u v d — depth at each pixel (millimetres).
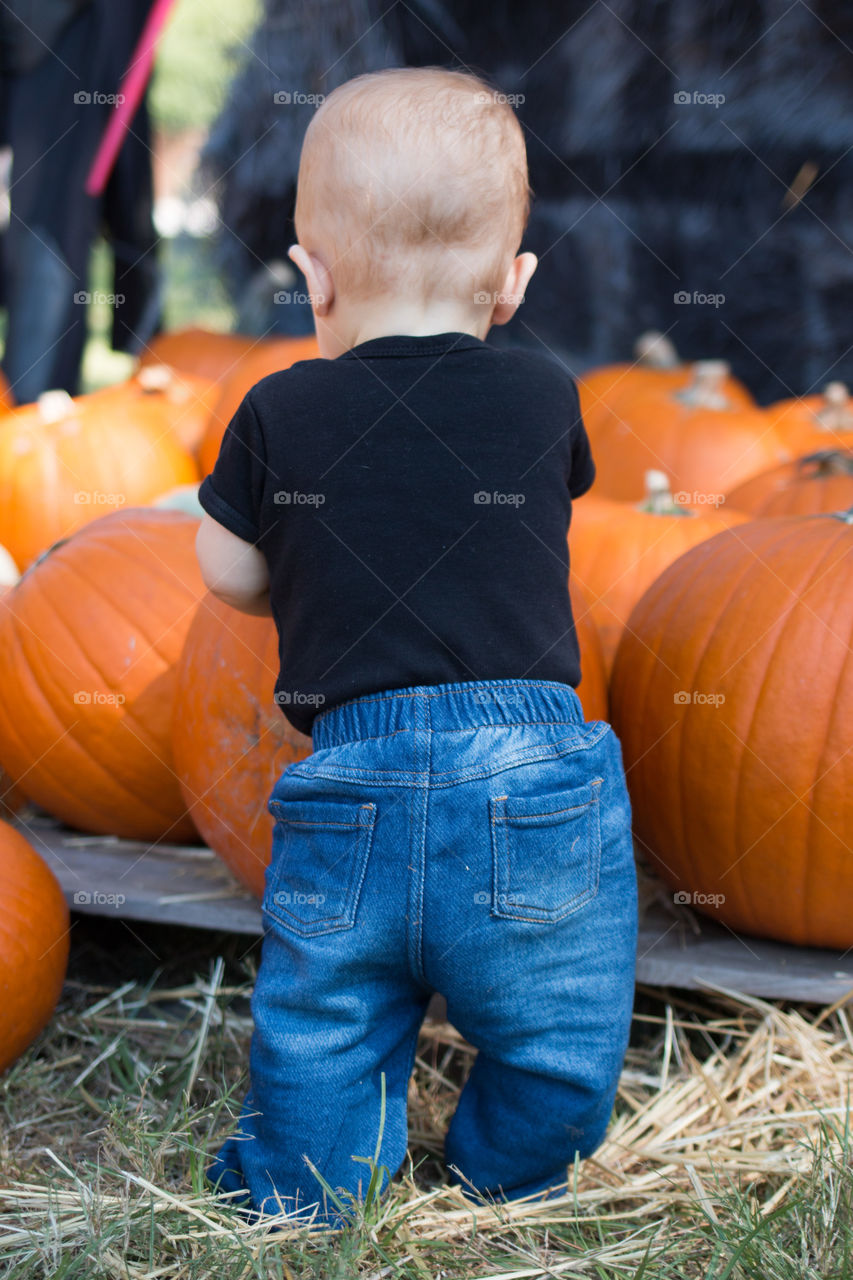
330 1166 1338
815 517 1936
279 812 1356
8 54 3516
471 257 1467
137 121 4121
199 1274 1277
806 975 1740
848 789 1676
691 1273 1318
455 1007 1356
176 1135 1501
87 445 3000
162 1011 1878
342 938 1301
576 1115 1384
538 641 1379
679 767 1795
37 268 3613
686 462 3232
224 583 1497
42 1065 1715
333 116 1473
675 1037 1808
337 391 1409
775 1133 1618
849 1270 1234
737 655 1755
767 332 4902
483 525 1380
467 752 1296
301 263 1492
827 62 4496
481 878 1287
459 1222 1399
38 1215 1372
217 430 3229
